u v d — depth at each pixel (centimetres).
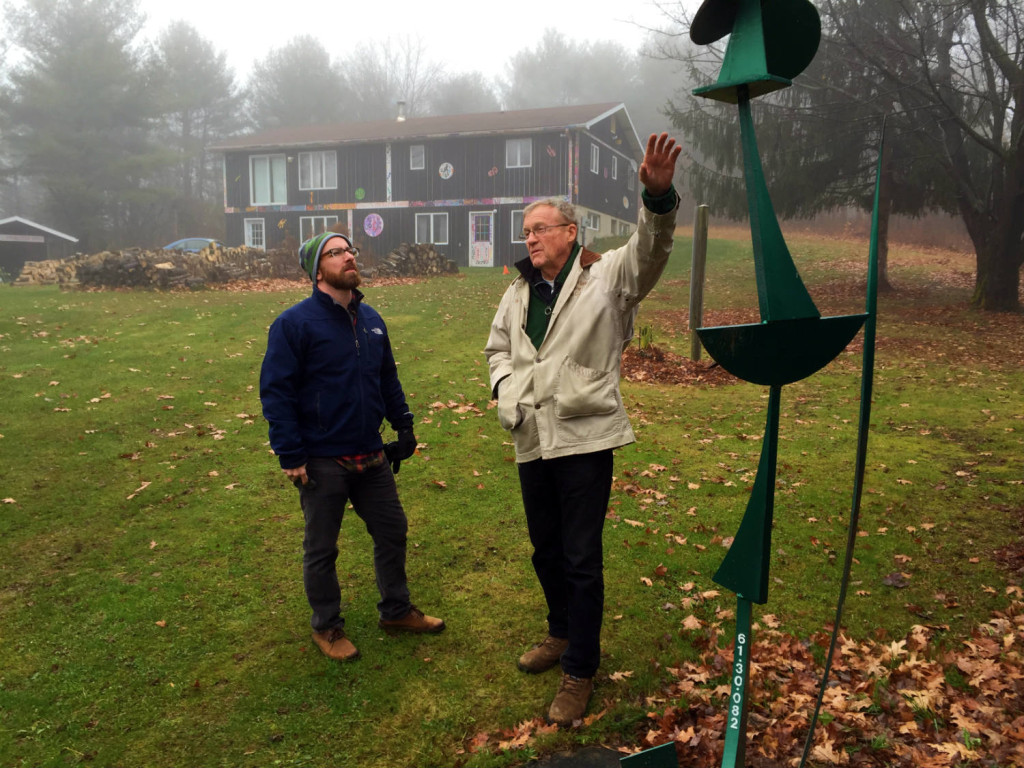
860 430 178
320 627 328
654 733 272
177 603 377
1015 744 259
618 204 3262
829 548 442
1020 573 406
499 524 472
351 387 315
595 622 284
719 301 1705
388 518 335
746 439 666
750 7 176
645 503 509
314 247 312
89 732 283
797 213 1903
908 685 300
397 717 290
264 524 473
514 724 284
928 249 2984
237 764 265
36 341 997
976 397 830
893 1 1430
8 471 561
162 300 1440
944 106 1377
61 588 393
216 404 747
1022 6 1384
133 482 546
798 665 317
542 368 281
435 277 2094
